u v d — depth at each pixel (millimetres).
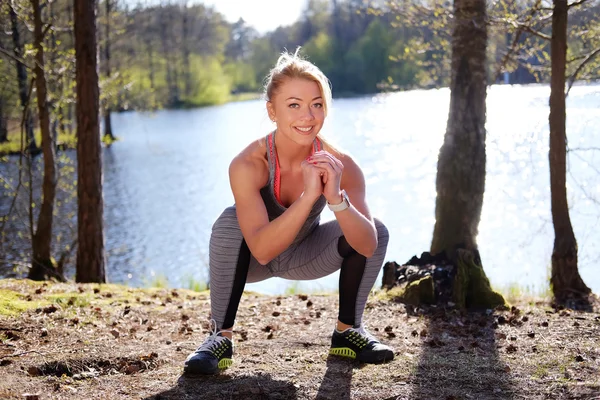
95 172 8227
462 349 3533
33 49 8930
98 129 8164
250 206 2916
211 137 38000
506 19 6156
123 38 25719
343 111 39625
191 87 60688
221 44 66062
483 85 5637
